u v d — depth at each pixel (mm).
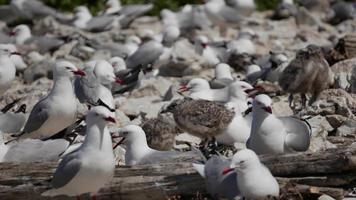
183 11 32406
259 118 13625
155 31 32156
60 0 36688
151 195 12852
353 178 12742
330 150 12836
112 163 11883
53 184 11930
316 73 17922
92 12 36156
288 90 18250
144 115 18266
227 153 15391
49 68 23672
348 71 19953
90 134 11781
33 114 15836
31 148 13961
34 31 31938
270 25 32281
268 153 13602
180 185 12812
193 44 27141
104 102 17688
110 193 12859
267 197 11992
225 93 18547
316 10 35031
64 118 15766
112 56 25906
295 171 12812
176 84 21156
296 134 13648
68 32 31094
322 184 12719
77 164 11656
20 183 12961
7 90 20297
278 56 21422
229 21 30266
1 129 16594
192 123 15422
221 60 24359
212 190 12422
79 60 25438
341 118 16391
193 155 13570
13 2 32688
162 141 15461
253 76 21344
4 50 18734
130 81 20859
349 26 31078
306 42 27688
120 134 14062
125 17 32156
